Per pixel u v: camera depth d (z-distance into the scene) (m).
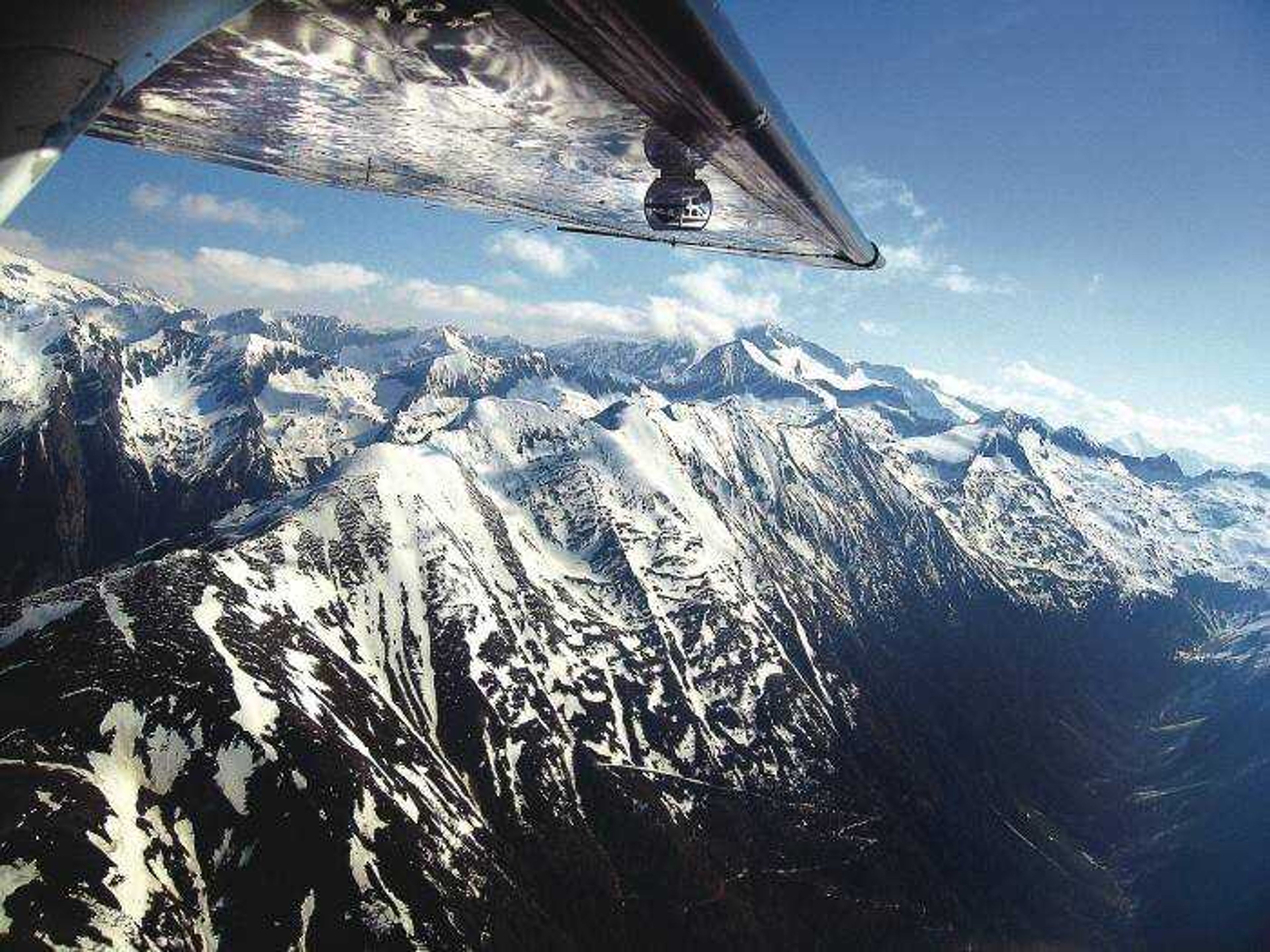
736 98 6.55
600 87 6.30
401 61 5.91
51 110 3.09
